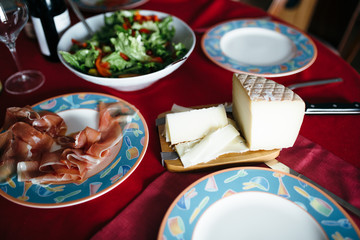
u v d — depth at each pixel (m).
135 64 0.97
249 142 0.75
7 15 0.88
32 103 0.96
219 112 0.79
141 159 0.73
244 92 0.74
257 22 1.27
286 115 0.71
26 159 0.73
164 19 1.12
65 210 0.67
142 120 0.84
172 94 0.99
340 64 1.08
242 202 0.64
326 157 0.76
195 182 0.66
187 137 0.76
